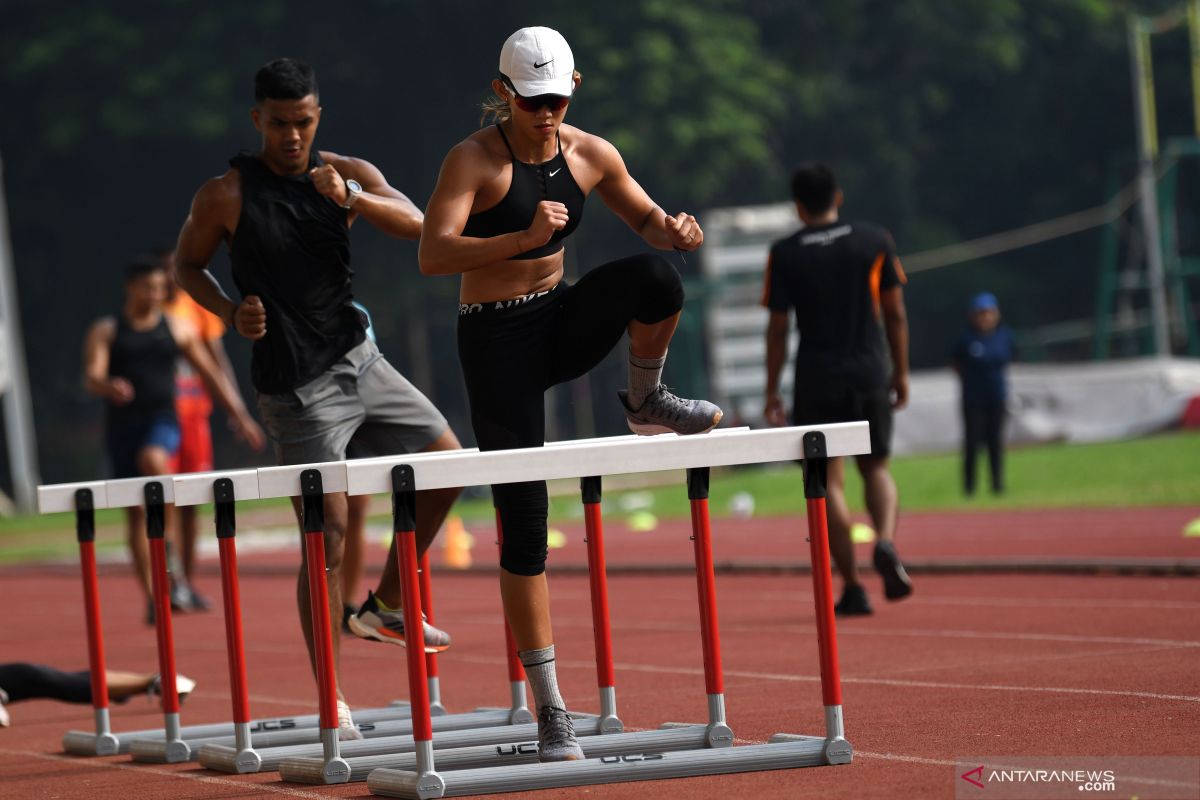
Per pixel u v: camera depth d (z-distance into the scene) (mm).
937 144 143750
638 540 47000
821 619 12867
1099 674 16812
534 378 13523
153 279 30484
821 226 23734
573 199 13531
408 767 13711
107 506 16297
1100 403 77688
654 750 13680
